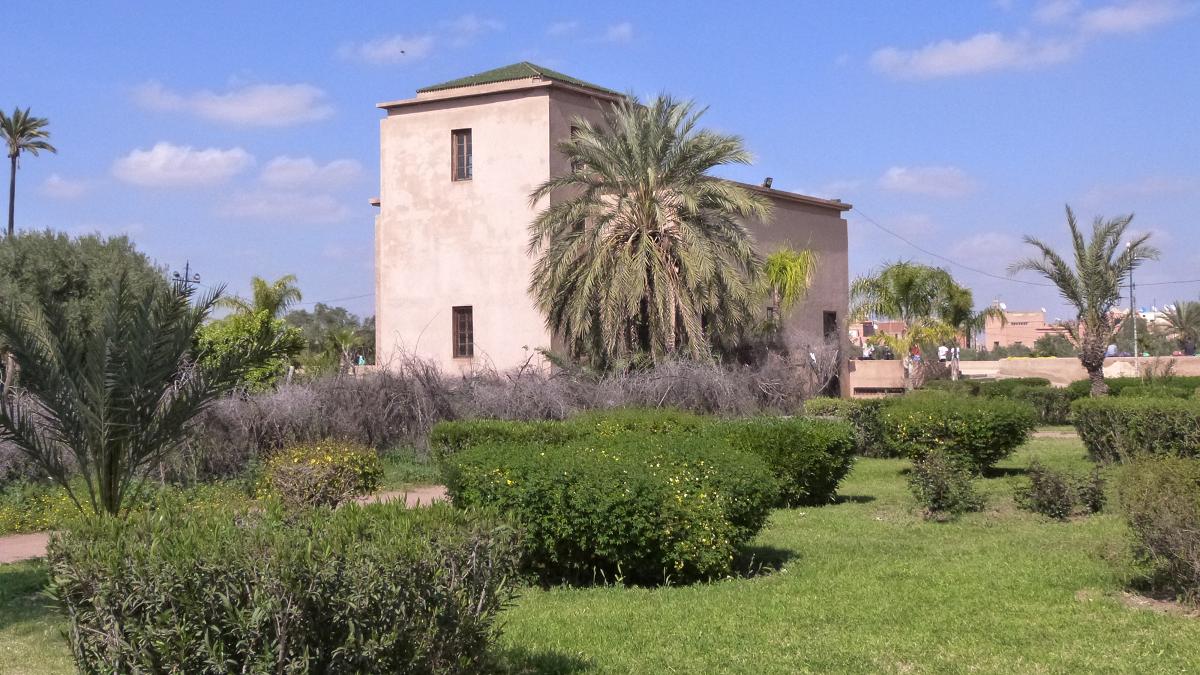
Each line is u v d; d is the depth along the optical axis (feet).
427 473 64.23
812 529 41.81
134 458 32.07
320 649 15.83
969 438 55.93
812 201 123.44
